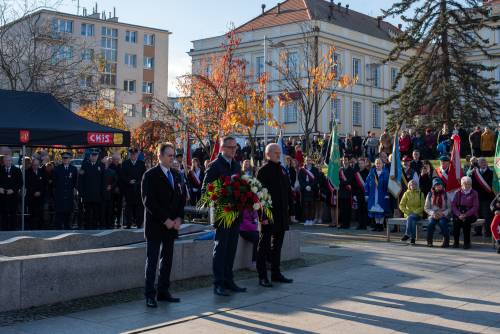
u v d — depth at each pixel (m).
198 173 19.22
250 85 38.66
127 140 13.70
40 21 34.31
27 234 11.54
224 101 26.92
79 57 36.50
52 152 24.75
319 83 28.34
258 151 28.64
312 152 26.89
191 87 28.61
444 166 14.98
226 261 8.74
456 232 13.55
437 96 31.19
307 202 19.27
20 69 30.39
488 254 12.37
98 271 8.30
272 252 9.42
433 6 31.67
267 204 8.69
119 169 17.19
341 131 48.88
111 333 6.44
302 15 50.19
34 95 14.17
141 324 6.84
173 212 7.83
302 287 9.02
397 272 10.23
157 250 7.82
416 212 14.34
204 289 8.93
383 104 33.94
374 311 7.44
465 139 25.33
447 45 31.52
